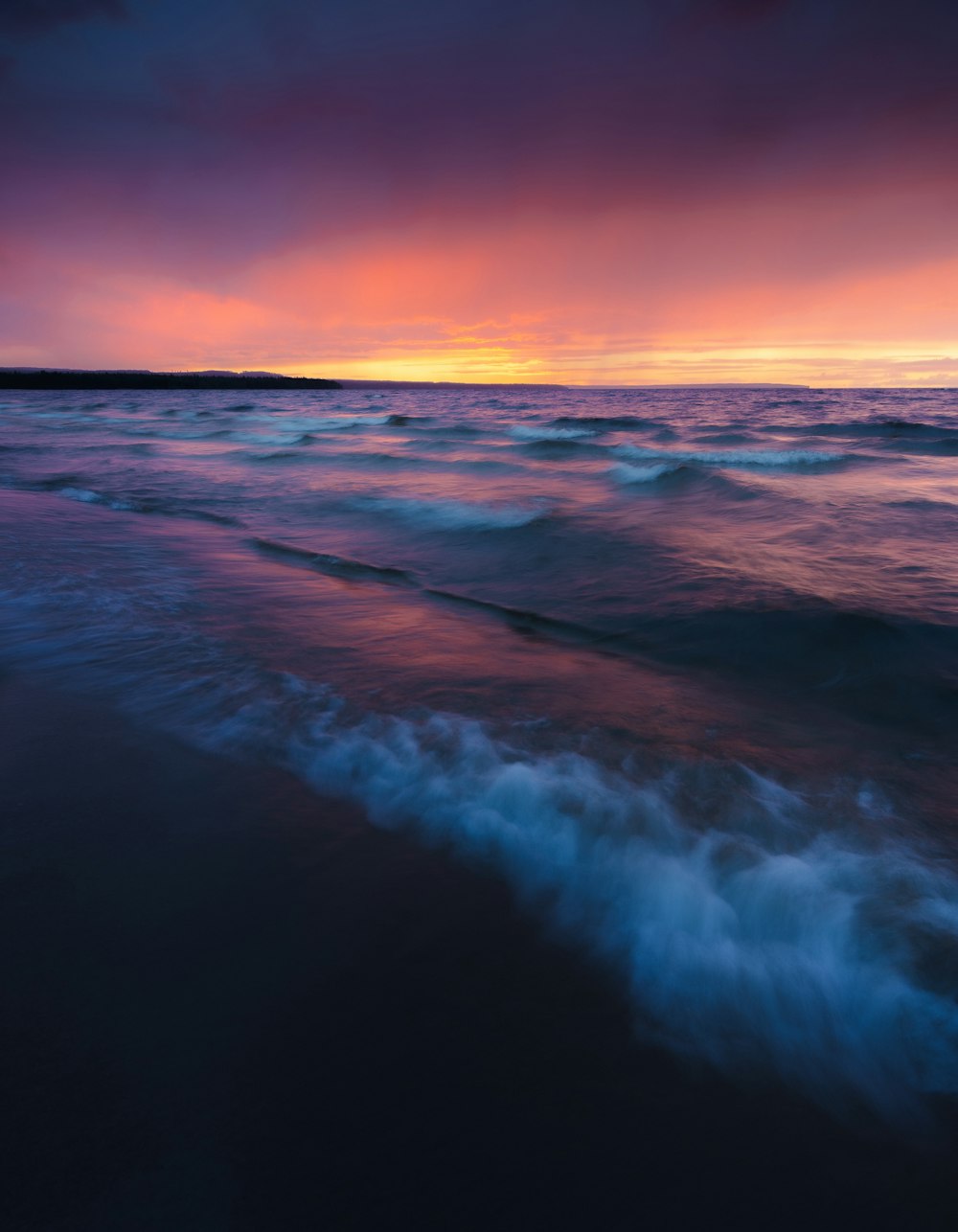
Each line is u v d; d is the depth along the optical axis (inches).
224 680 138.9
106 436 957.8
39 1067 53.9
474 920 73.9
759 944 71.8
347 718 122.3
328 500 417.7
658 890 79.1
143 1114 50.5
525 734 118.2
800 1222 46.1
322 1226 44.0
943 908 76.5
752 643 175.2
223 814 91.6
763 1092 55.9
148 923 71.1
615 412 1652.3
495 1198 46.7
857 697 144.2
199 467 594.2
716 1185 48.3
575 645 181.2
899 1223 46.1
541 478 508.1
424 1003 62.8
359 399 3479.3
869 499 366.0
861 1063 59.1
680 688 148.9
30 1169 46.2
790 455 597.6
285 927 71.4
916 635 173.9
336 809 93.9
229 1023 59.1
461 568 267.0
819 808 97.9
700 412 1600.6
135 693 131.5
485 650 169.6
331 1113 51.7
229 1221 43.8
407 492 442.9
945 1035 61.7
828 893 78.9
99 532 303.4
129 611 186.1
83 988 62.2
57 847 83.7
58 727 116.3
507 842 87.3
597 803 95.9
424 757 108.2
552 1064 57.3
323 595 217.6
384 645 169.2
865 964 68.9
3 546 260.1
